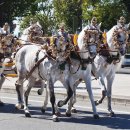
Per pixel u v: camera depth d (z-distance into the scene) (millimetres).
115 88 20516
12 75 19375
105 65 13867
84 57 12891
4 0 47188
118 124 12469
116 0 47188
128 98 16438
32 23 15125
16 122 12625
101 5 47531
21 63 14297
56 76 12891
